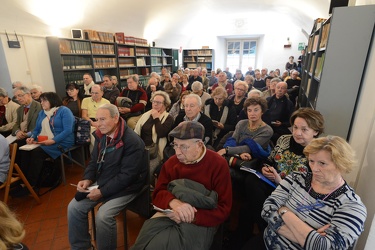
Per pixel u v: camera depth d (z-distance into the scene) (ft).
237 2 23.17
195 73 22.06
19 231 2.44
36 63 14.97
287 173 5.16
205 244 4.09
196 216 4.04
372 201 4.25
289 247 3.54
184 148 4.36
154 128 7.72
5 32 13.08
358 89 6.63
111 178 5.72
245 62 36.63
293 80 19.15
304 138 4.84
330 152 3.26
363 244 4.34
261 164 5.86
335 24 6.49
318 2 14.97
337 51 6.63
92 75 18.33
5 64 13.26
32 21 14.25
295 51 31.37
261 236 4.36
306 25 23.67
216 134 9.06
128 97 13.79
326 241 3.03
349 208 3.16
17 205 7.67
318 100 7.11
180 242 3.86
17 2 12.59
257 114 6.68
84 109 11.69
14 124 10.43
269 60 32.89
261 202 4.88
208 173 4.50
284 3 20.70
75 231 5.36
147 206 6.07
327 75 6.87
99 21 18.25
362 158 5.43
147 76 25.18
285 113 10.62
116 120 5.71
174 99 15.89
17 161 8.79
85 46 17.39
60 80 16.02
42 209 7.47
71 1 14.67
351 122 6.87
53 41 15.29
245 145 6.41
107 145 5.73
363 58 6.42
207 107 9.69
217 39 34.63
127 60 22.98
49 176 8.66
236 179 5.70
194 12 26.30
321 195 3.48
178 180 4.43
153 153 7.62
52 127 8.68
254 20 31.81
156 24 24.70
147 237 4.04
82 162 9.88
